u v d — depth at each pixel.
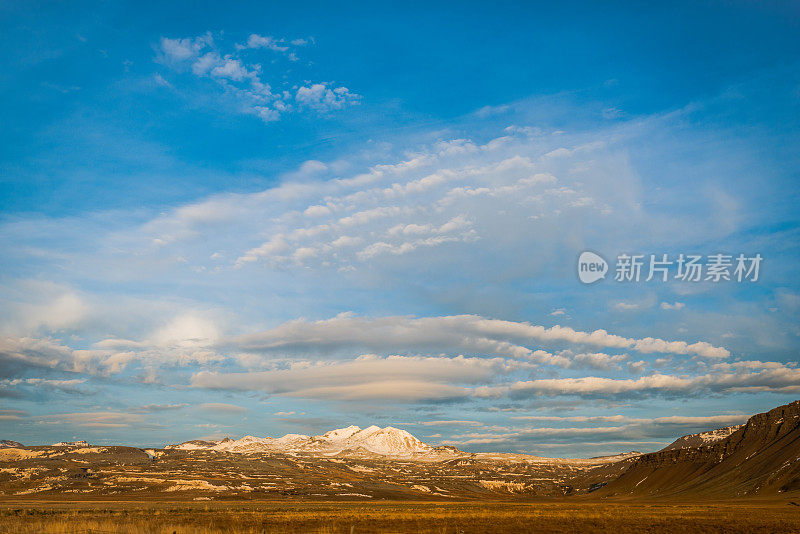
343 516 110.56
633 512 134.25
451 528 82.38
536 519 103.06
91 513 126.94
